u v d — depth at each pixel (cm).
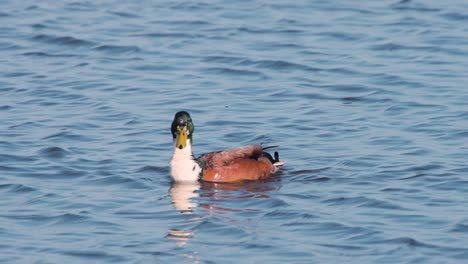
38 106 2231
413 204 1590
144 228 1507
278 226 1506
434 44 2698
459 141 1942
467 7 3047
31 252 1412
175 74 2494
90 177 1762
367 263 1355
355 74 2455
